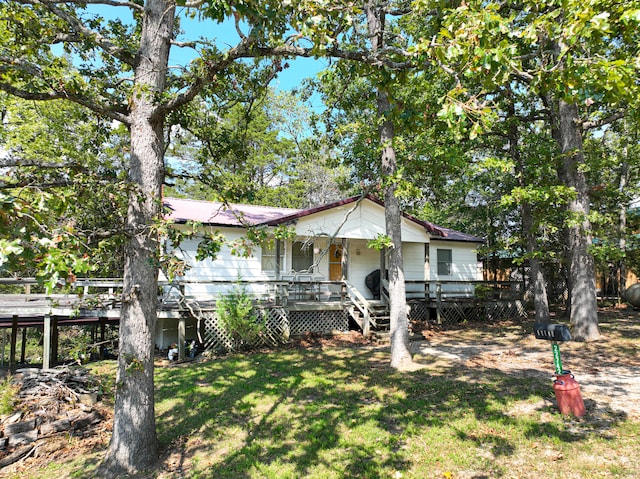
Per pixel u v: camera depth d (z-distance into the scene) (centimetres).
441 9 552
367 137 948
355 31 542
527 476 408
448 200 1997
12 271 277
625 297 1883
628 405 584
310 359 1000
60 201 334
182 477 448
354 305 1396
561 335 565
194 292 1277
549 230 1417
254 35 415
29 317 1213
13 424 556
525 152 1241
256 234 487
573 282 1143
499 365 876
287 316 1238
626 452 441
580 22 334
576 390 556
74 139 1507
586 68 352
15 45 533
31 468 489
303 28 397
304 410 630
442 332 1409
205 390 752
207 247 462
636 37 525
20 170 432
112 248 506
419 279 1789
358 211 1455
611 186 1520
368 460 461
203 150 719
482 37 372
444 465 441
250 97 692
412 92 923
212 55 472
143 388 484
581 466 419
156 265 454
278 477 434
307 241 1100
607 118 1066
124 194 489
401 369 865
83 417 612
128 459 468
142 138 503
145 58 506
